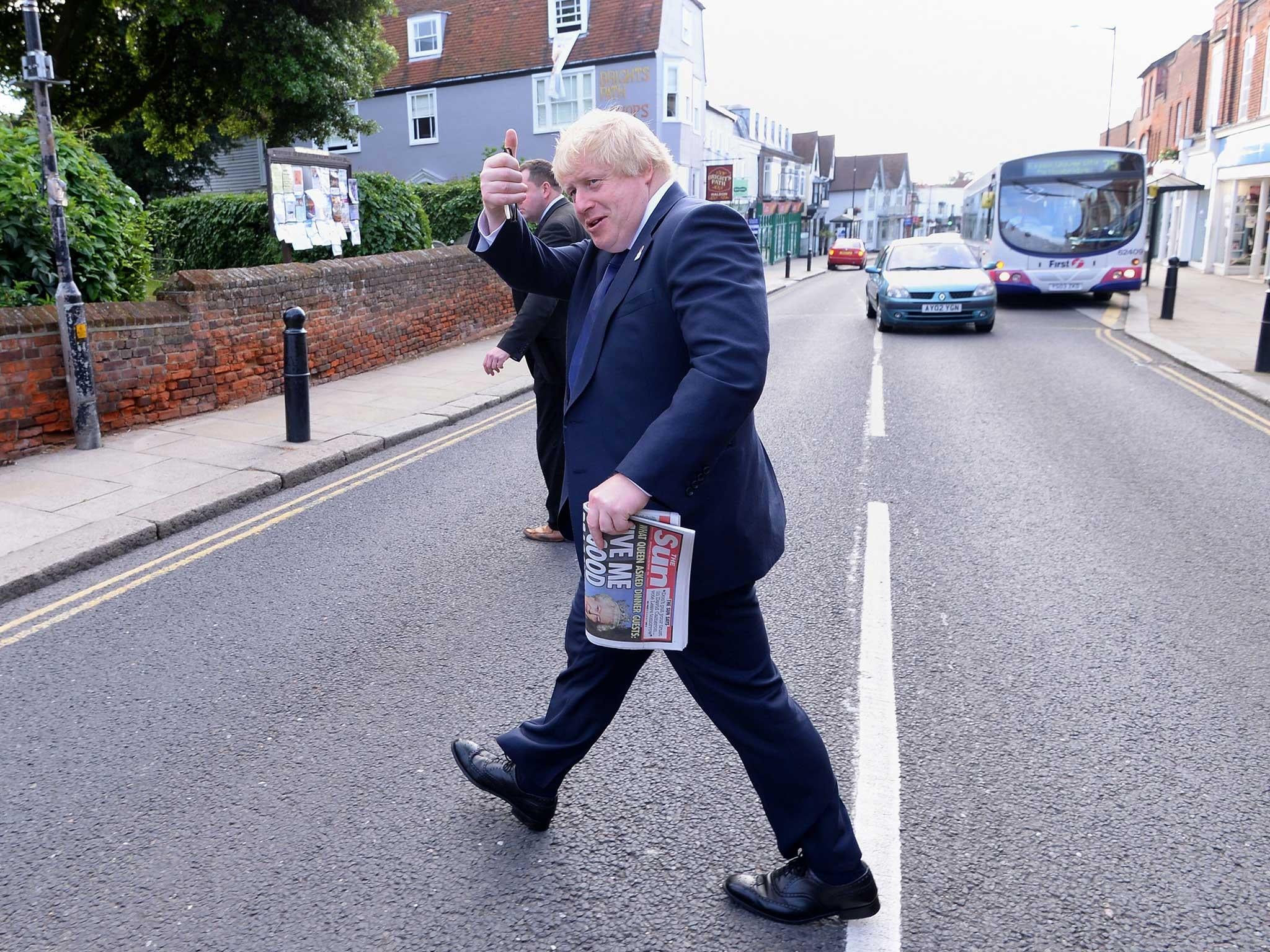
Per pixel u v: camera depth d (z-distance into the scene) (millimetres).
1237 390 9797
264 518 5898
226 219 15539
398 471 7031
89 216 7801
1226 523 5535
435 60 32812
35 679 3756
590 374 2156
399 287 11891
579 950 2244
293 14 17594
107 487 6188
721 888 2471
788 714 2230
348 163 12383
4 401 6770
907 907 2373
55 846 2686
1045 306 19359
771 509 2262
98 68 19688
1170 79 36219
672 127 30844
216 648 4020
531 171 4613
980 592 4535
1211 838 2635
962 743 3172
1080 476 6625
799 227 61906
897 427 8297
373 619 4312
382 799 2900
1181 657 3797
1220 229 27234
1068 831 2678
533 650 3977
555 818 2791
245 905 2422
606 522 1871
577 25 31078
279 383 9664
